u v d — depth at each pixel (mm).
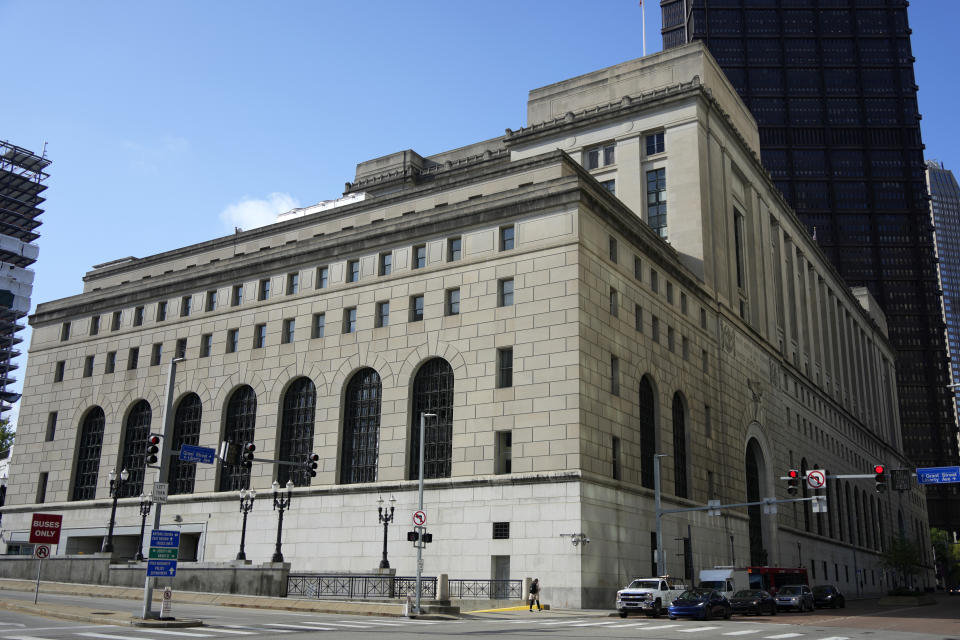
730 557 69625
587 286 54688
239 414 67312
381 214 74875
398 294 61312
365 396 61375
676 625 35312
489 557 51688
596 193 57625
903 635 31688
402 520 55875
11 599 39188
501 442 54250
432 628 30438
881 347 162375
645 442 60000
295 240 79938
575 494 49875
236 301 70438
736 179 87750
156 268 87812
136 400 73000
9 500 77188
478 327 56750
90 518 71312
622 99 79812
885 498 139875
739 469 74688
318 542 59156
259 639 24484
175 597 44531
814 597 63062
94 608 35750
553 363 52938
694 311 71125
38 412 78812
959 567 185750
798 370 98688
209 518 64750
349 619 35344
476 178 67750
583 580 48406
